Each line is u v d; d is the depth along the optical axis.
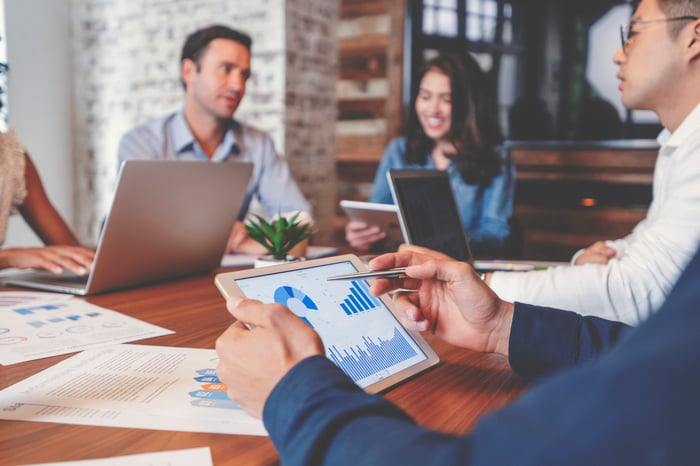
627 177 3.23
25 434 0.67
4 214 1.97
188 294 1.43
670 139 1.52
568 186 3.38
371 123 3.82
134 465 0.60
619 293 1.28
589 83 3.27
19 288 1.47
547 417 0.33
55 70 4.07
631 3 3.12
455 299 0.92
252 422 0.71
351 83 3.86
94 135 4.18
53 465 0.60
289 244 1.55
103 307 1.27
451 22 3.54
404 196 1.60
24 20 3.82
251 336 0.62
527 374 0.88
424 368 0.91
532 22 3.36
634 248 1.34
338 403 0.50
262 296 0.80
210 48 2.55
